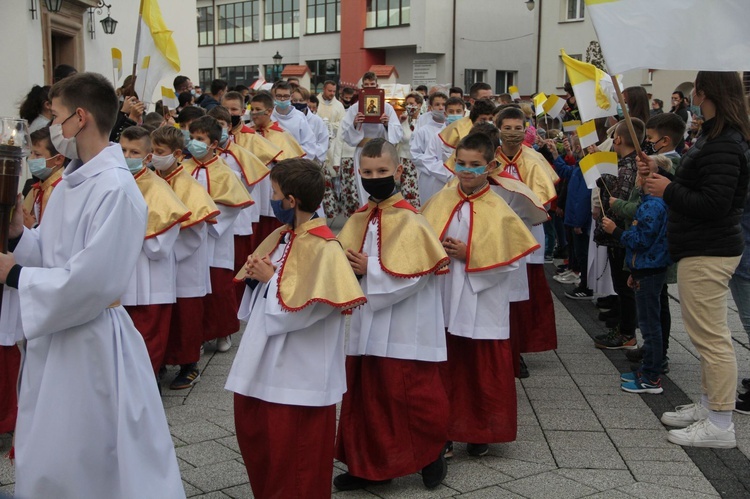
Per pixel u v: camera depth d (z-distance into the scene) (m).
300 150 8.65
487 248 4.39
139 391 3.19
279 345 3.46
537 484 4.12
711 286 4.51
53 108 3.07
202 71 46.50
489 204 4.53
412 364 4.01
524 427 4.94
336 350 3.56
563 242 10.21
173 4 17.61
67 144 3.08
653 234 5.26
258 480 3.62
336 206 11.71
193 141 6.22
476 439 4.41
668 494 3.98
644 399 5.40
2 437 4.83
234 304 6.54
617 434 4.80
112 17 14.78
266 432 3.50
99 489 3.13
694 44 3.93
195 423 4.95
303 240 3.54
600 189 6.36
